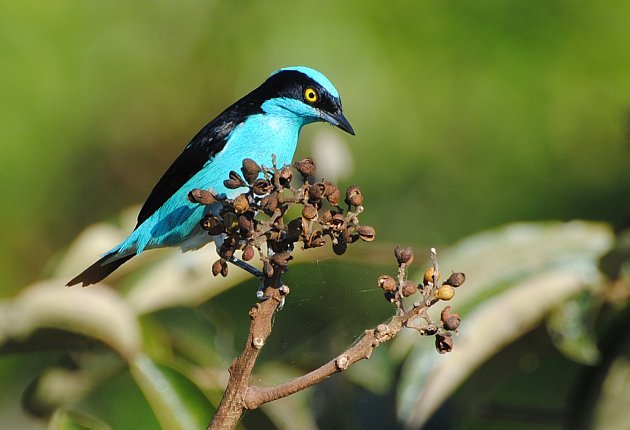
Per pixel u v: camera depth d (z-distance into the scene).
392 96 16.69
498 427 12.96
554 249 9.27
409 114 16.72
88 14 17.66
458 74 16.84
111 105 17.67
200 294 9.62
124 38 17.81
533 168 16.67
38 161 17.05
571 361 13.53
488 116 16.75
